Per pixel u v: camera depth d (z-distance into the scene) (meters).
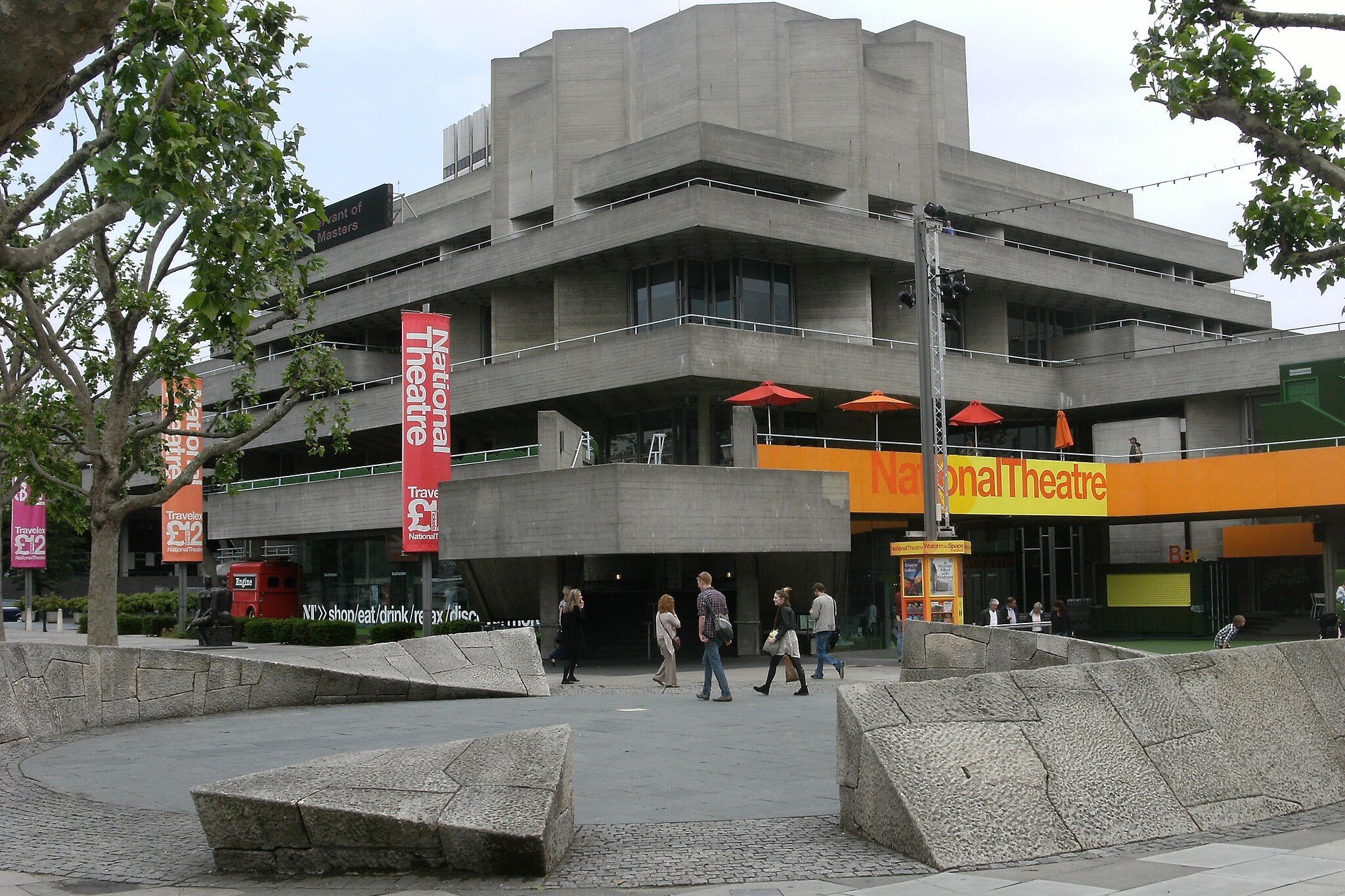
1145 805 8.07
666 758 11.76
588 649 32.69
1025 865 7.23
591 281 39.91
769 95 40.94
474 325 45.12
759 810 9.08
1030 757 7.98
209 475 51.22
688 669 27.55
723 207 35.47
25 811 9.75
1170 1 12.87
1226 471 35.03
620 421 39.94
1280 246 13.48
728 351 34.69
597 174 39.38
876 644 34.53
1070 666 8.84
